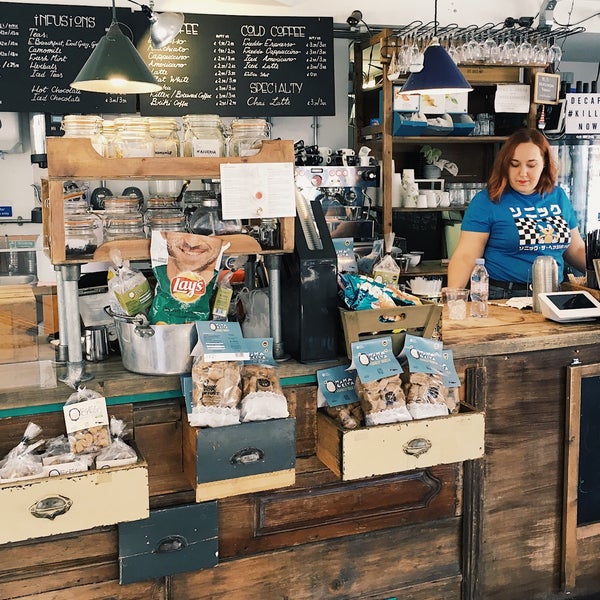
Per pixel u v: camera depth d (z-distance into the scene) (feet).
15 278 11.89
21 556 6.31
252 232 7.29
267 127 7.08
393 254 14.69
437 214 17.88
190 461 6.39
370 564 7.64
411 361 6.89
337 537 7.45
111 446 6.07
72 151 6.09
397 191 16.51
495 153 18.33
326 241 7.13
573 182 17.56
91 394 6.13
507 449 8.14
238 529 7.04
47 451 6.02
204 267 6.48
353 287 6.98
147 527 6.59
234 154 6.99
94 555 6.54
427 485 7.76
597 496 8.76
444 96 16.14
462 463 7.91
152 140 6.63
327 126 17.19
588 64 21.48
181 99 15.38
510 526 8.29
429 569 7.93
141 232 6.69
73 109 14.80
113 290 6.49
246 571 7.12
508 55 16.03
